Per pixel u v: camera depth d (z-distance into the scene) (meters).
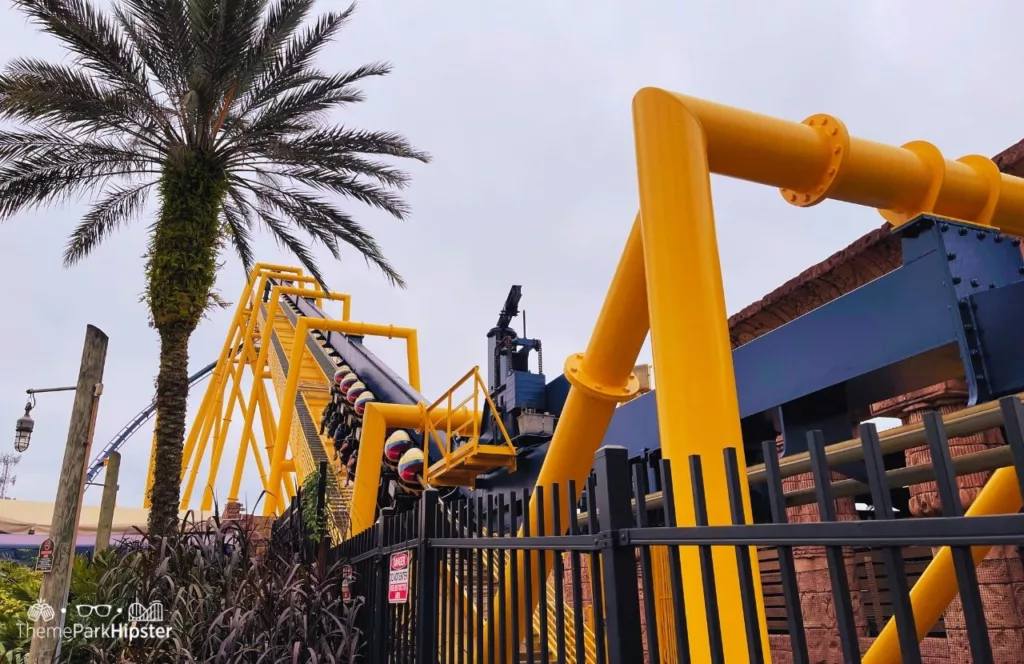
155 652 5.87
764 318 11.44
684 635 2.28
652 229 4.77
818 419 5.89
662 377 4.32
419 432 14.91
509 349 12.65
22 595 9.19
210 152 13.81
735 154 5.36
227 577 6.86
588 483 2.85
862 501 10.03
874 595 9.88
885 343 5.12
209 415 39.44
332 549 9.11
